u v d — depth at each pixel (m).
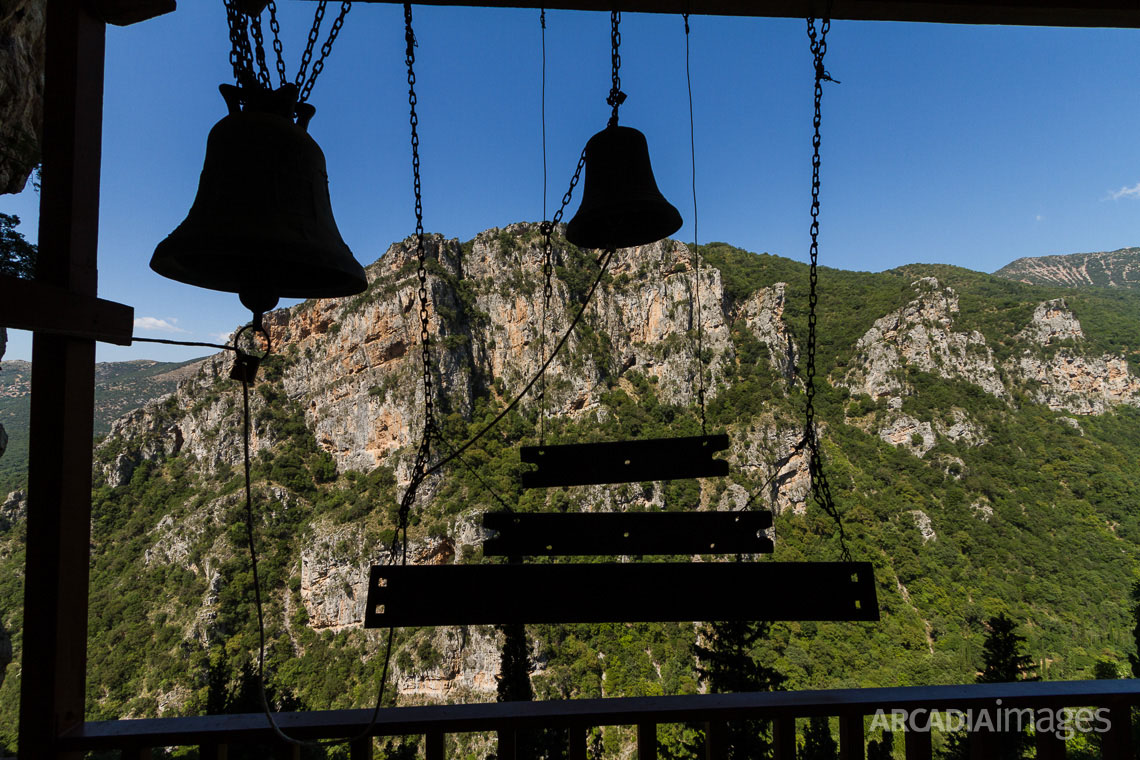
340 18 2.31
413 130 2.45
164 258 2.16
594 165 3.01
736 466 65.75
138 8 2.19
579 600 2.06
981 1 2.42
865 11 2.49
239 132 2.16
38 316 1.83
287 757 1.94
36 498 1.98
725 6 2.48
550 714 2.01
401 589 2.05
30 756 1.88
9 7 7.09
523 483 2.24
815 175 2.49
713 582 2.08
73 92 2.08
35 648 1.93
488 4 2.43
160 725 1.96
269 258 2.24
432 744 1.97
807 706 2.07
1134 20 2.57
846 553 2.14
